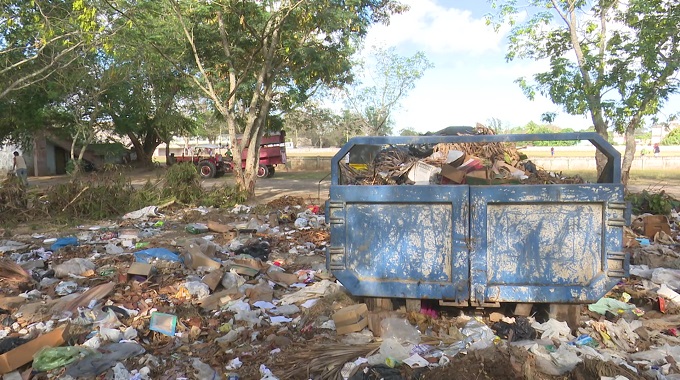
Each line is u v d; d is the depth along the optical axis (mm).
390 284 4832
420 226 4777
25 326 5117
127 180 14922
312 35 16672
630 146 14797
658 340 4520
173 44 18766
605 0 14398
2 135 31422
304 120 35844
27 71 19188
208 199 15305
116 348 4355
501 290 4656
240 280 6504
